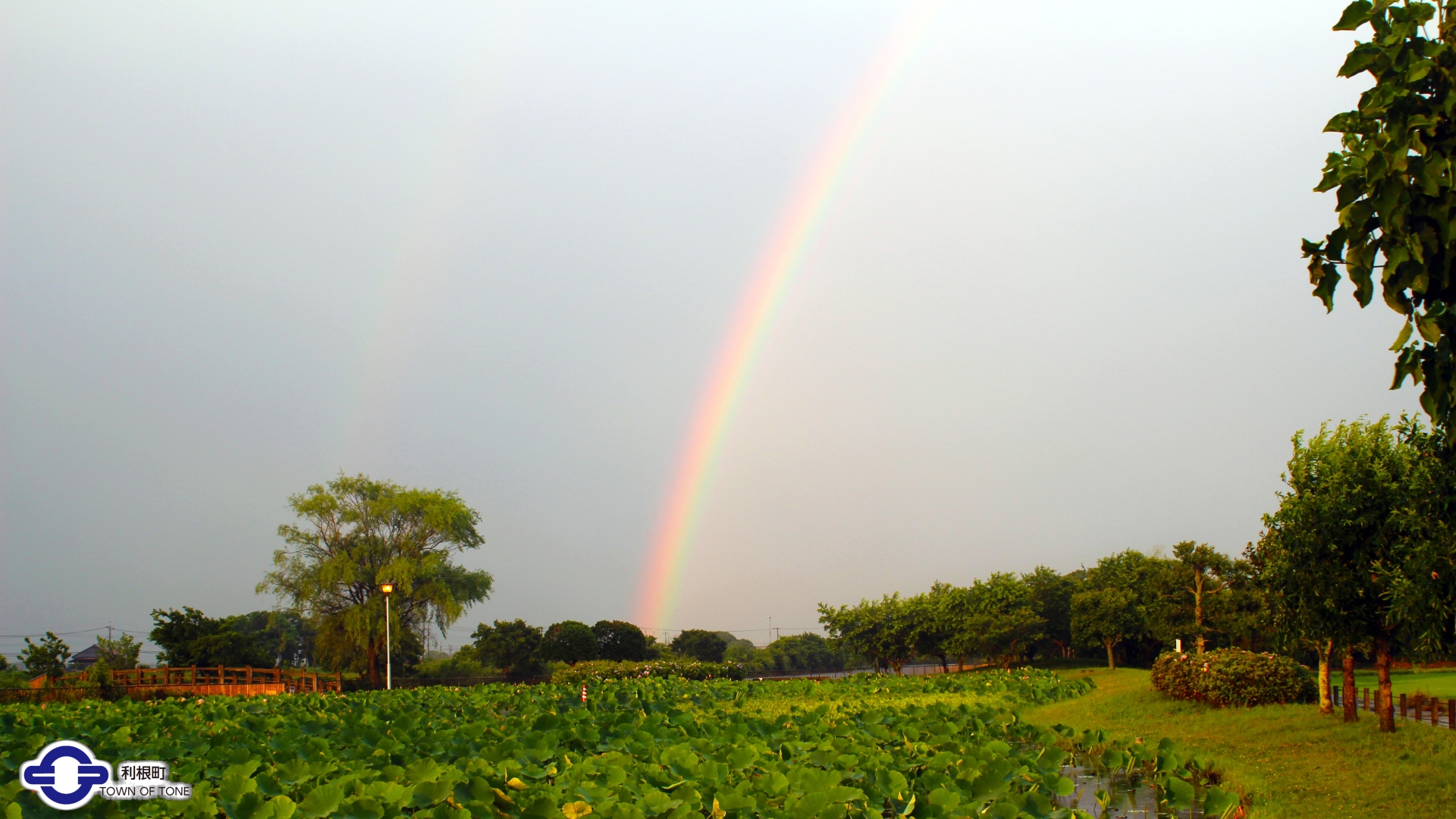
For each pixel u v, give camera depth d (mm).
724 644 72750
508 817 8211
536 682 52938
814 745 11695
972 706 21656
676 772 9734
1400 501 12797
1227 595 26750
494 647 54281
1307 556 14039
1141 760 12406
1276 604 14914
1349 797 10344
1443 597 8828
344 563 44594
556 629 54906
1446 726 14023
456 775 9008
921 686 29812
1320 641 14242
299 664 76125
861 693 27875
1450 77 4316
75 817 8039
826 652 82188
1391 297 4422
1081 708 21297
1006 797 9086
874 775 9859
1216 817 9844
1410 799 9945
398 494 47688
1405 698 16250
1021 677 31547
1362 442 13938
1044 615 46844
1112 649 40062
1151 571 36500
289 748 10945
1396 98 4344
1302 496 14195
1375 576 13172
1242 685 17906
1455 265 4395
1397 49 4367
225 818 8188
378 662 47031
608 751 12109
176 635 41344
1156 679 20797
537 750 10914
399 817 7789
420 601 46344
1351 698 14664
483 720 14922
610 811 7785
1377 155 4363
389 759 10992
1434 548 8594
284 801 7977
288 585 45719
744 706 24531
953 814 8469
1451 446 4660
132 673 34250
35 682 35062
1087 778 12562
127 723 15984
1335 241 4711
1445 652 10375
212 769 10555
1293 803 10211
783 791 9047
